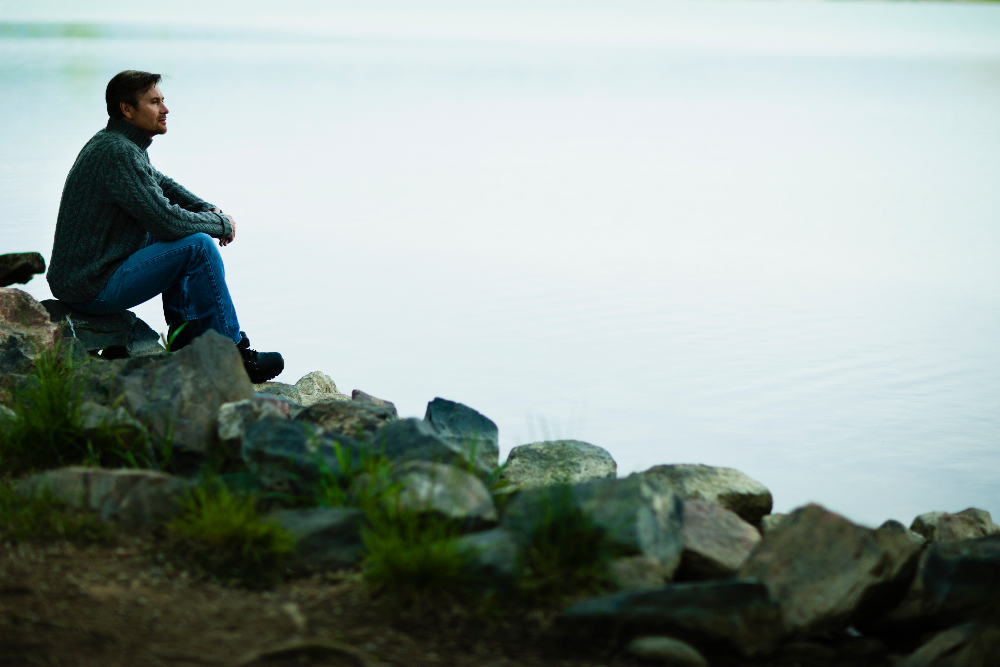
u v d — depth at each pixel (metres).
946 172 13.66
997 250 9.30
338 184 11.70
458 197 11.20
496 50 33.78
